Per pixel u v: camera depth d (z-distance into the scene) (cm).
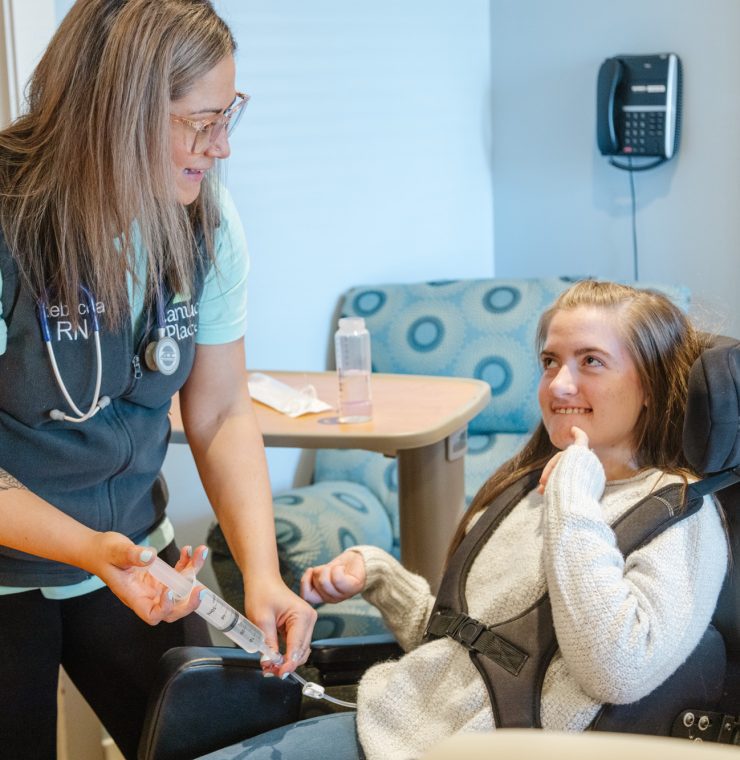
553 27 290
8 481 112
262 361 256
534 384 254
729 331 271
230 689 123
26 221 110
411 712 119
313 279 264
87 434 120
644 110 269
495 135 310
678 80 268
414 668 121
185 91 106
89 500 124
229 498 135
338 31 260
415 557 175
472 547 129
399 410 175
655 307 125
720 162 265
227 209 131
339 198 267
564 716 110
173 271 121
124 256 111
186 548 112
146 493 135
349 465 251
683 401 122
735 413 108
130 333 121
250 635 117
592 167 291
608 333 124
